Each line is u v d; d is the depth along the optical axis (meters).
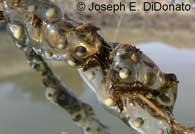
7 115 1.21
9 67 2.02
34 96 1.40
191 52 2.04
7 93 1.49
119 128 0.78
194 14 3.54
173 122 0.14
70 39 0.14
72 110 0.19
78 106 0.19
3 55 2.29
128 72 0.13
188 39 2.94
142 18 3.54
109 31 2.67
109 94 0.14
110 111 0.14
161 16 3.59
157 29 3.48
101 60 0.14
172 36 3.22
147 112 0.14
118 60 0.14
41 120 1.10
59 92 0.19
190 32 3.44
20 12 0.14
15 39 0.15
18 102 1.35
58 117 1.07
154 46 2.37
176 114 0.98
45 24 0.14
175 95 0.14
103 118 0.84
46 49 0.14
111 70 0.14
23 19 0.14
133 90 0.14
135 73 0.14
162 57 1.92
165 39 2.99
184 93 1.19
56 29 0.14
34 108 1.24
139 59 0.14
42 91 1.46
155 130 0.14
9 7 0.15
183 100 1.11
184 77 1.45
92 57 0.14
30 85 1.58
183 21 3.61
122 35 3.10
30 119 1.14
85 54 0.14
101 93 0.14
